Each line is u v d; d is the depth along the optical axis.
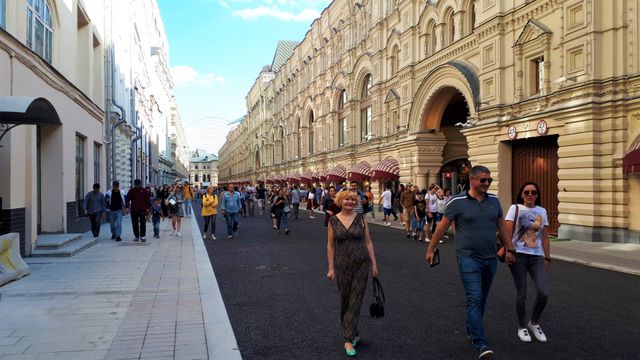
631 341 5.47
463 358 4.95
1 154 10.11
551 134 16.16
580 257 11.74
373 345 5.36
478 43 20.00
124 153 29.47
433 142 24.88
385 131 29.61
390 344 5.39
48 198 14.42
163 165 71.25
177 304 6.99
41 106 8.45
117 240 14.88
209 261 11.02
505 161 18.83
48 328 5.78
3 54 10.11
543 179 17.39
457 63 21.17
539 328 5.62
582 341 5.47
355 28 35.28
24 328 5.77
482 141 19.58
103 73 22.33
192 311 6.62
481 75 19.73
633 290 8.23
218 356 4.88
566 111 15.20
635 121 13.65
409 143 25.58
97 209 14.61
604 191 14.34
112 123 24.50
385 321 6.32
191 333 5.64
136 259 11.23
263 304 7.23
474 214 5.07
